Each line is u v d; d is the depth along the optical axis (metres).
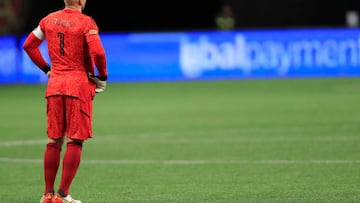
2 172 36.22
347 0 111.75
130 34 92.50
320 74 94.25
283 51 93.62
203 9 115.50
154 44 92.88
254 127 52.09
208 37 93.00
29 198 29.50
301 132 49.03
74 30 25.16
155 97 75.38
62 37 25.23
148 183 32.59
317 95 74.31
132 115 61.09
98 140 47.50
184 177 33.97
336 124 52.81
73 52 25.23
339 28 94.25
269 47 93.50
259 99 71.62
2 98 76.69
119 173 35.44
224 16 103.19
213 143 45.09
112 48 92.50
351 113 59.38
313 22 112.06
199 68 93.12
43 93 80.69
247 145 43.91
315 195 28.58
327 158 38.56
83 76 25.33
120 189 31.25
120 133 50.66
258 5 111.75
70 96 25.03
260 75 93.62
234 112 61.78
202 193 29.88
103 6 113.12
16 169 37.12
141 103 70.12
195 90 81.44
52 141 25.59
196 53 92.94
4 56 90.75
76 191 30.81
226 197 28.80
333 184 31.25
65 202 25.08
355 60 94.62
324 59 94.00
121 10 113.88
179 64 93.12
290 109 63.03
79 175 35.00
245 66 93.38
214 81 91.06
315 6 111.88
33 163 38.97
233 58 93.19
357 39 94.50
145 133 50.38
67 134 25.30
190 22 115.81
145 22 114.88
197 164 37.66
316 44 93.81
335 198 27.64
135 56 92.69
